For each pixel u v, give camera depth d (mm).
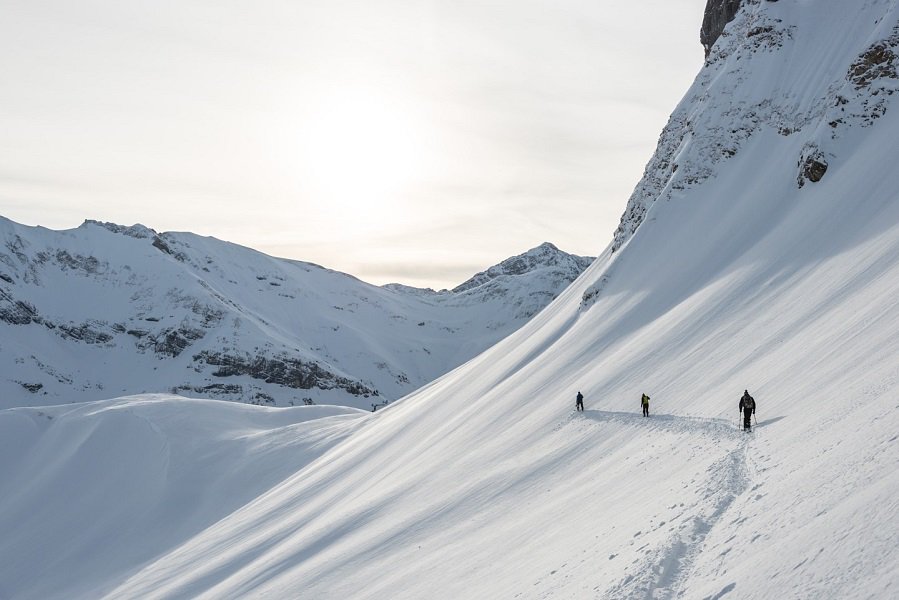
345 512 60156
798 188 69312
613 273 85312
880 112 66750
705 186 84125
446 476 54750
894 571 11234
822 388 29297
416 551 39562
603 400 52188
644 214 95562
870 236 49844
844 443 18984
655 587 16578
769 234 66000
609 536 23562
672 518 21359
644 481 29703
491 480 46688
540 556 26812
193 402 145750
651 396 47688
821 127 69250
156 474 115500
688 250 76500
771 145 80312
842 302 41844
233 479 110500
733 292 58562
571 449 44375
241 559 64375
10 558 100188
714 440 30719
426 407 94875
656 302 71188
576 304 93500
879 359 27266
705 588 15266
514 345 102438
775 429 27500
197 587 60688
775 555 14531
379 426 104625
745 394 30312
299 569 47906
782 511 16906
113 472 118375
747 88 86750
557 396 60531
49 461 125938
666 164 96688
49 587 91062
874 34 70688
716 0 116625
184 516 103625
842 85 73125
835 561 12711
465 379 100250
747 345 46156
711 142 86438
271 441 123000
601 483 33688
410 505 51562
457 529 40031
